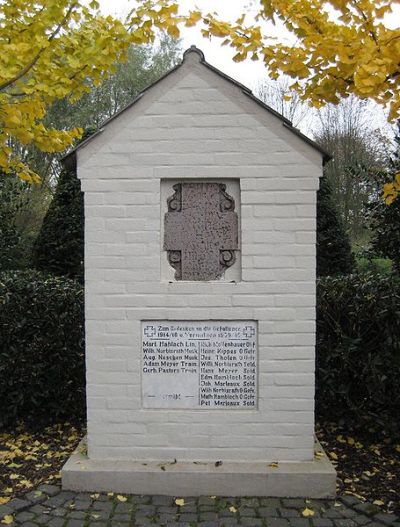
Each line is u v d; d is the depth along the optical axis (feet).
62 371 16.72
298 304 12.41
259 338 12.49
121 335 12.60
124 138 12.40
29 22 13.73
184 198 12.60
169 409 12.69
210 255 12.63
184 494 12.12
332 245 27.12
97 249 12.51
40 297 16.53
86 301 12.59
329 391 16.10
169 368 12.69
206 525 10.88
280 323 12.44
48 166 45.65
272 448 12.60
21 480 12.95
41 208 37.37
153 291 12.51
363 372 15.37
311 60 12.93
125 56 14.79
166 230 12.64
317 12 13.00
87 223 12.48
